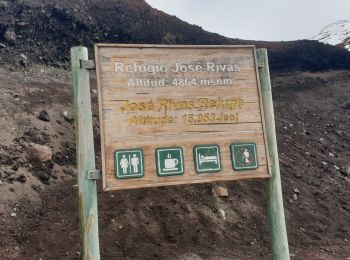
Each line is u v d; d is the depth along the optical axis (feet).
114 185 8.99
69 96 23.09
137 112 9.42
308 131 27.96
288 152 24.03
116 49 9.52
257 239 16.14
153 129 9.45
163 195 16.63
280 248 10.14
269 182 10.28
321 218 18.72
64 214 15.20
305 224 18.03
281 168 21.94
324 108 32.63
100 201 15.89
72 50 9.50
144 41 32.42
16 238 13.82
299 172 22.21
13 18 28.43
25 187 16.06
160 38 33.42
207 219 16.24
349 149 26.96
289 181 20.86
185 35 35.53
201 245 15.02
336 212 19.52
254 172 9.99
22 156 17.31
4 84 22.13
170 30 35.01
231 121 10.00
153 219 15.43
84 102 9.36
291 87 35.45
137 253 13.83
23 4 29.63
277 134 25.95
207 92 9.95
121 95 9.37
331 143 27.27
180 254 14.25
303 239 16.92
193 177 9.53
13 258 12.94
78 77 9.41
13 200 15.30
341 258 15.31
